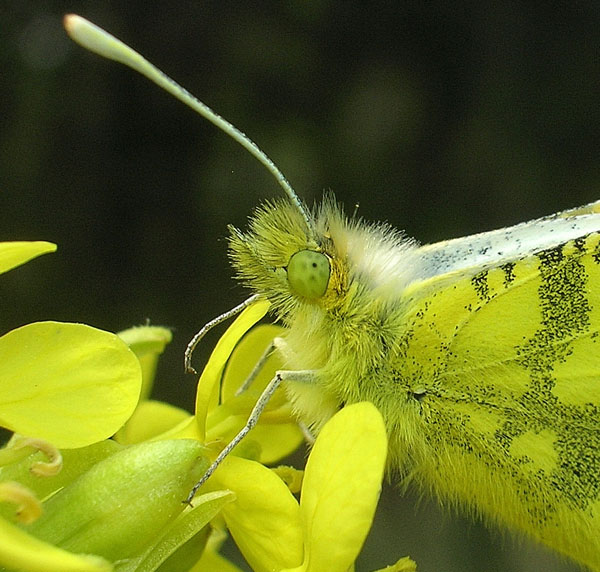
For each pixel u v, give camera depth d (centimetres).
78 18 5
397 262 6
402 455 6
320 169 15
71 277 15
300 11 15
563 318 6
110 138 15
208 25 15
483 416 6
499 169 15
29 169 15
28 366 6
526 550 12
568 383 6
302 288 6
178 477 6
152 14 15
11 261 5
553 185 15
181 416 7
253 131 15
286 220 6
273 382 6
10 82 15
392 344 6
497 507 6
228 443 6
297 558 6
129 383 6
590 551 6
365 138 15
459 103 16
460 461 6
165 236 15
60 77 15
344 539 5
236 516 6
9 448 6
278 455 6
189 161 15
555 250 6
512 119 16
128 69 15
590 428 6
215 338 14
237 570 6
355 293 6
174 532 6
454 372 6
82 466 6
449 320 6
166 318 15
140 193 15
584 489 6
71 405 6
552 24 16
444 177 15
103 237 15
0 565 5
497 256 6
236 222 15
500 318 6
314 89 15
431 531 12
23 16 15
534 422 6
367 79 15
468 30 16
